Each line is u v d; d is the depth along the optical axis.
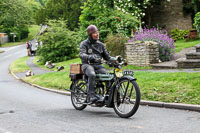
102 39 20.69
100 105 6.82
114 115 6.75
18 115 7.13
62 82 13.58
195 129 5.23
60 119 6.46
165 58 16.36
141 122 5.89
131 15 22.41
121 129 5.35
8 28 89.38
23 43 85.12
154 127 5.44
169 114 6.68
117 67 6.54
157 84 9.41
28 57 42.91
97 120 6.21
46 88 13.23
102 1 22.12
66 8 71.75
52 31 28.86
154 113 6.85
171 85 9.05
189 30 27.02
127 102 6.33
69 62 25.16
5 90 13.40
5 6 81.06
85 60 6.98
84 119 6.38
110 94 6.52
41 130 5.49
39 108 8.16
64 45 27.70
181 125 5.55
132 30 20.92
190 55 13.70
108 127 5.53
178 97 8.01
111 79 6.60
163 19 29.92
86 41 7.14
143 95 8.73
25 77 18.42
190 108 7.05
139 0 25.50
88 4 22.98
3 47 75.19
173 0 29.72
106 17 21.19
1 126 5.96
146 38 16.86
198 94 7.90
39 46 28.78
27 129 5.61
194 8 29.31
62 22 30.45
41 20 76.56
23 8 83.69
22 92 12.47
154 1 27.98
